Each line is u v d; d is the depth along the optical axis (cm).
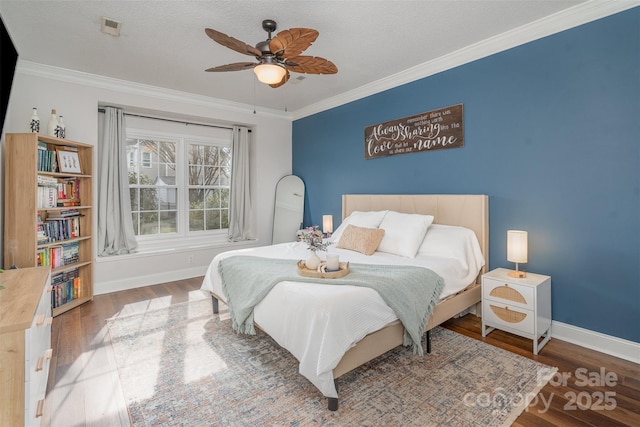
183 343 251
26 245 283
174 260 437
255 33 269
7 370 124
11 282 185
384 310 194
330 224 434
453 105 321
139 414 170
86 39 279
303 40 201
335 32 269
